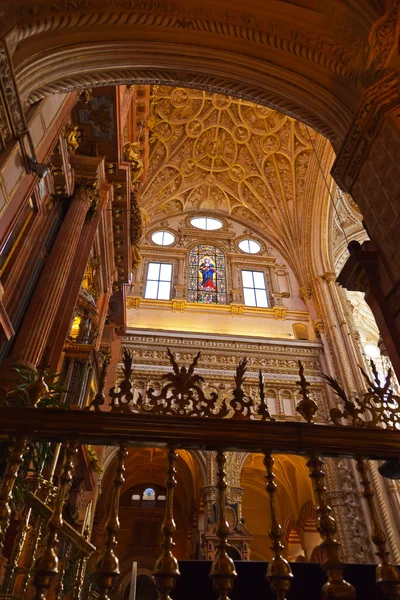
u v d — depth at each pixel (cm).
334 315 1947
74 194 916
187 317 1983
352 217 2366
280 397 1730
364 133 491
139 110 1386
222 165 2508
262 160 2439
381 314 459
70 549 441
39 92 516
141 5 551
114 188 1066
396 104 457
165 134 2366
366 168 503
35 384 225
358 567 262
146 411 228
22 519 352
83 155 984
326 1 524
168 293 2092
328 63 543
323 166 2205
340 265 2405
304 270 2250
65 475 203
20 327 676
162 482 2164
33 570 185
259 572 257
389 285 460
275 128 2342
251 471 2011
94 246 1080
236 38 578
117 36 551
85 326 1002
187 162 2470
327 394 1755
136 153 1191
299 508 1903
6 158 479
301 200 2366
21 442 209
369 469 1447
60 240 818
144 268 2162
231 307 2042
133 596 375
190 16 567
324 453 227
